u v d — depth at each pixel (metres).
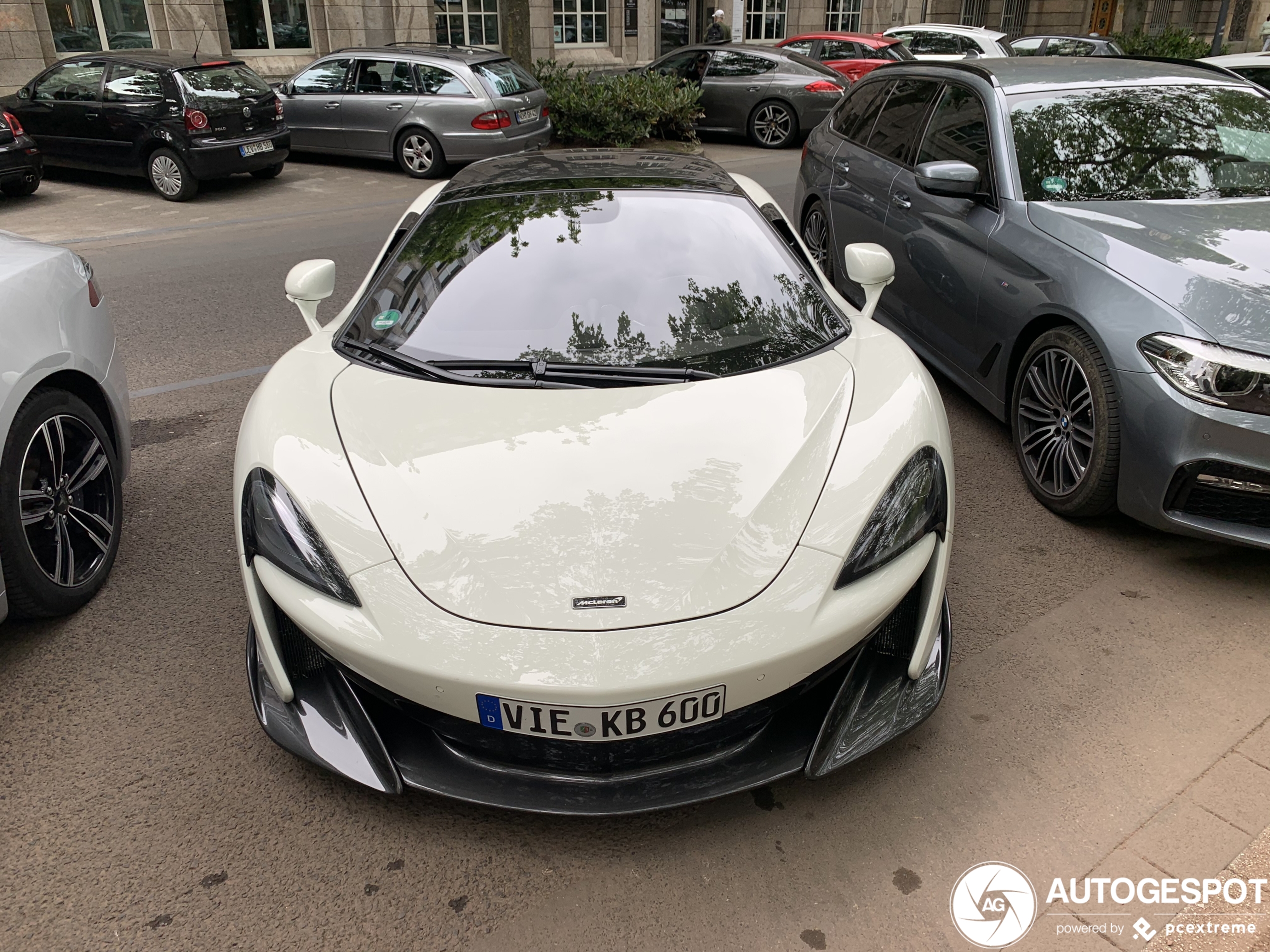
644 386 2.55
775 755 2.15
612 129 13.53
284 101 12.03
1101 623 3.03
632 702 1.92
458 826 2.27
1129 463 3.24
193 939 1.98
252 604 2.24
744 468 2.26
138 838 2.23
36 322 2.94
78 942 1.98
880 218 5.06
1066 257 3.58
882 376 2.63
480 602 1.99
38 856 2.19
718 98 14.60
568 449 2.30
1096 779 2.39
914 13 24.89
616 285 2.87
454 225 3.13
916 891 2.09
